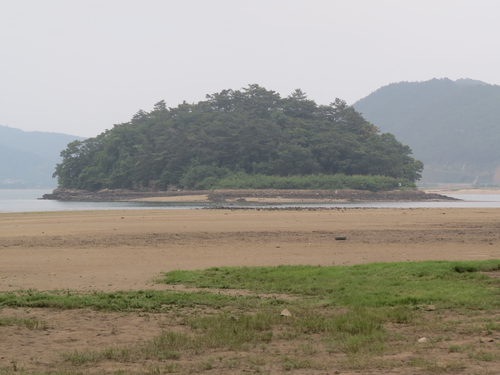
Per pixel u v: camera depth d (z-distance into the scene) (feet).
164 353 34.58
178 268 75.61
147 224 155.02
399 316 43.93
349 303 50.19
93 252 92.89
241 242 107.65
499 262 69.41
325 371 30.66
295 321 43.24
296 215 199.00
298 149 614.75
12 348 35.32
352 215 197.57
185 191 583.58
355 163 637.71
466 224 150.30
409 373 29.86
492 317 43.73
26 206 380.37
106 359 33.35
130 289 59.31
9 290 58.23
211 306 50.55
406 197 549.95
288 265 75.56
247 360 33.12
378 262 78.69
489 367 30.58
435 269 65.72
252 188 570.87
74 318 45.14
